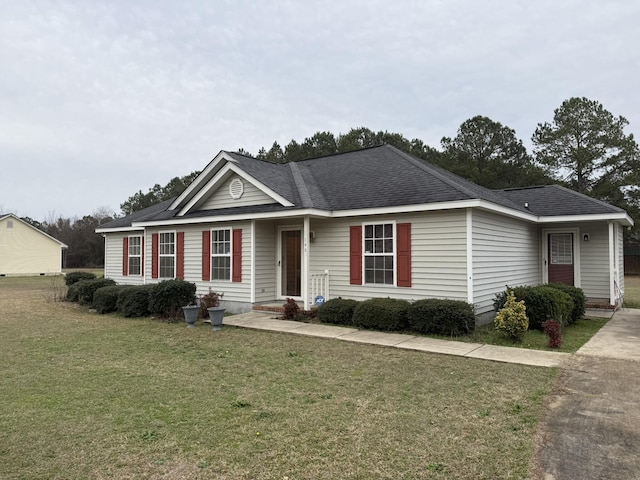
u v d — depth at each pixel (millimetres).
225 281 12797
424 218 9984
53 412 4719
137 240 17469
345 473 3330
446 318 8648
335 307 10117
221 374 6234
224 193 13359
